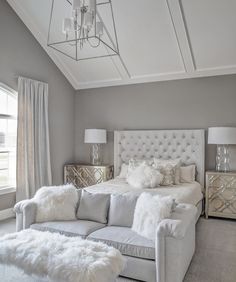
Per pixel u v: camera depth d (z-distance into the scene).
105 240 2.54
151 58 4.99
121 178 5.18
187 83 5.18
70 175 5.75
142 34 4.54
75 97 6.23
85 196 3.25
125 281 2.46
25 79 4.76
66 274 1.84
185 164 5.05
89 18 2.60
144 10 4.13
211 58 4.70
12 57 4.60
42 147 5.11
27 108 4.78
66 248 2.13
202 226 4.18
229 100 4.86
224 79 4.89
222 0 3.74
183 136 5.08
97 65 5.46
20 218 3.04
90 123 6.09
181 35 4.32
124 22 4.39
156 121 5.44
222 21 4.03
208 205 4.57
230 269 2.77
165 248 2.25
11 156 4.83
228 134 4.38
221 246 3.38
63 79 5.88
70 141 6.11
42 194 3.18
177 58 4.86
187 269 2.71
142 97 5.57
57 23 4.68
